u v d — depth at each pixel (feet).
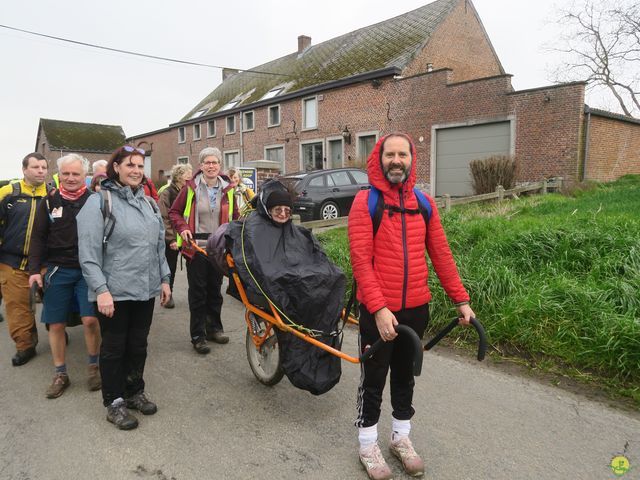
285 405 11.38
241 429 10.25
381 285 8.14
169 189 20.02
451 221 23.25
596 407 10.74
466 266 17.11
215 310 15.98
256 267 10.27
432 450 9.25
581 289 14.17
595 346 12.34
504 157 41.86
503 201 36.09
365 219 8.13
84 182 12.62
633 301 13.32
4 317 19.33
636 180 46.57
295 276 9.99
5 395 12.09
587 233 17.90
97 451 9.42
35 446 9.64
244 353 14.98
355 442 9.71
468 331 14.92
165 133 112.98
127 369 11.05
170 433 10.11
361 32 80.28
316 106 71.20
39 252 11.98
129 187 10.48
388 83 60.18
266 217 11.02
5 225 13.85
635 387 11.35
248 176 36.96
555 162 45.44
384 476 8.36
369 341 8.54
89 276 9.75
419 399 11.30
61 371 12.25
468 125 51.65
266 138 82.02
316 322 10.00
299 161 75.10
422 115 56.18
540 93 45.98
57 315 12.07
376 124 61.98
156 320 18.66
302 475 8.59
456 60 67.87
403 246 8.13
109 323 10.23
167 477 8.55
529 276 16.47
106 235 10.01
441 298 15.90
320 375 9.85
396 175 7.99
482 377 12.41
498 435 9.71
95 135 154.20
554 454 9.04
